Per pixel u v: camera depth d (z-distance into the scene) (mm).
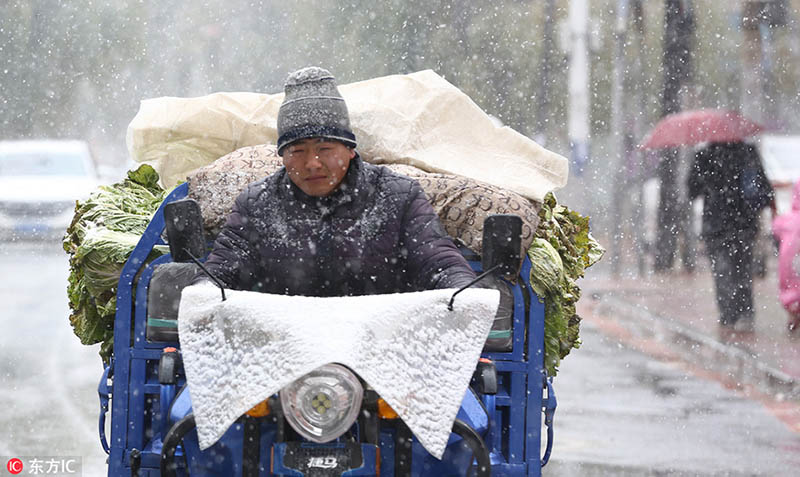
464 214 13797
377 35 90438
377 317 10547
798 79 87000
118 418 13102
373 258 12430
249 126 15977
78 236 14469
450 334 10766
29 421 21578
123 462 13078
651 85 97625
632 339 36312
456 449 11719
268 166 14328
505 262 11086
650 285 55000
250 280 12602
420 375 10484
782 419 23344
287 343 10328
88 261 13695
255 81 95938
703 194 37812
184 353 10727
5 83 108062
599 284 55750
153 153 16203
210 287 11055
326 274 12469
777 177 58719
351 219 12438
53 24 108188
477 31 92875
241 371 10398
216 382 10484
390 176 12633
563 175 15906
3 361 27875
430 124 15953
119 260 13570
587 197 90375
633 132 73812
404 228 12469
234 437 11477
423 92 16312
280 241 12453
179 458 12375
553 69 100562
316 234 12414
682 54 65625
